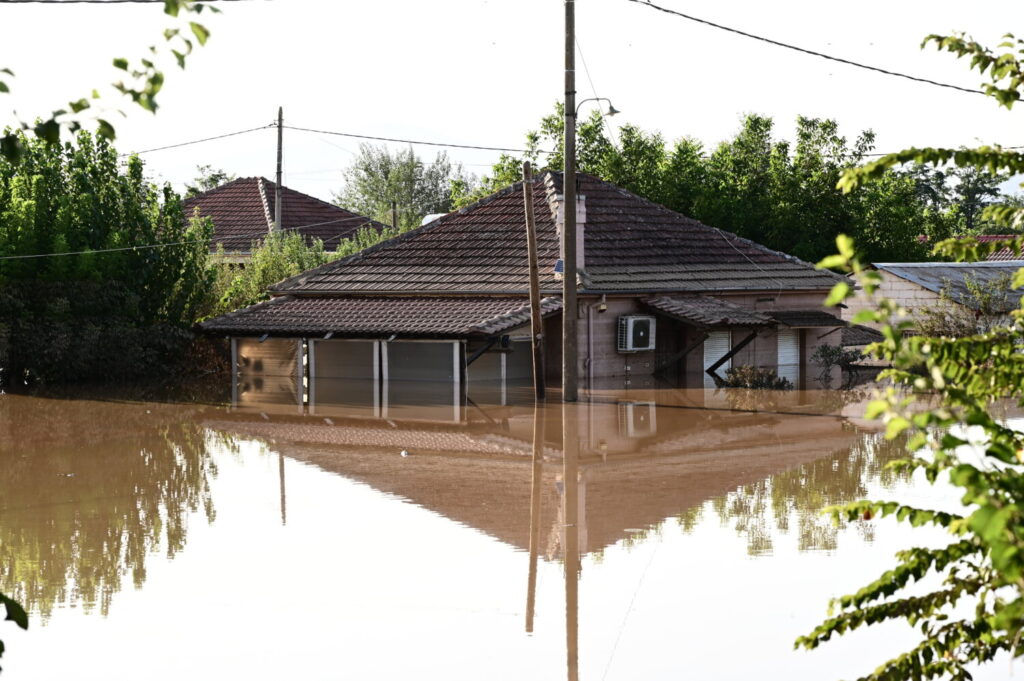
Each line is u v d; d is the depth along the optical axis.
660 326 33.69
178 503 16.47
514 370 33.00
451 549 13.62
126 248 34.22
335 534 14.45
